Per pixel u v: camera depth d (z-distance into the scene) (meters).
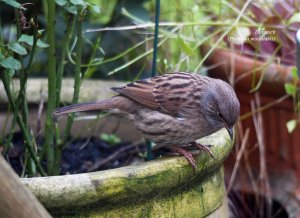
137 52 5.64
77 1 3.17
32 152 3.48
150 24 4.45
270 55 4.78
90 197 2.80
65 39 3.62
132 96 3.64
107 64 5.64
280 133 4.89
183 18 5.29
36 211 2.28
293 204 4.82
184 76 3.72
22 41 3.21
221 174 3.46
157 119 3.62
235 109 3.64
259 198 4.98
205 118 3.63
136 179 2.88
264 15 4.79
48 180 2.78
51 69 3.51
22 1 5.00
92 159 4.17
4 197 2.19
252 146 5.04
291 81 4.57
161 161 3.04
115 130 4.43
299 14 4.56
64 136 3.70
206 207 3.25
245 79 4.75
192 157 3.12
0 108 4.35
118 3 5.46
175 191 3.08
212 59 4.87
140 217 2.96
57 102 3.70
